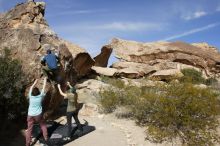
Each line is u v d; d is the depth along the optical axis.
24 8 13.07
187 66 34.62
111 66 33.28
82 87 18.61
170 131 11.14
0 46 11.96
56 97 11.67
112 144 9.90
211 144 10.66
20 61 11.34
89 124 11.84
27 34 12.03
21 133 10.14
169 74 27.73
